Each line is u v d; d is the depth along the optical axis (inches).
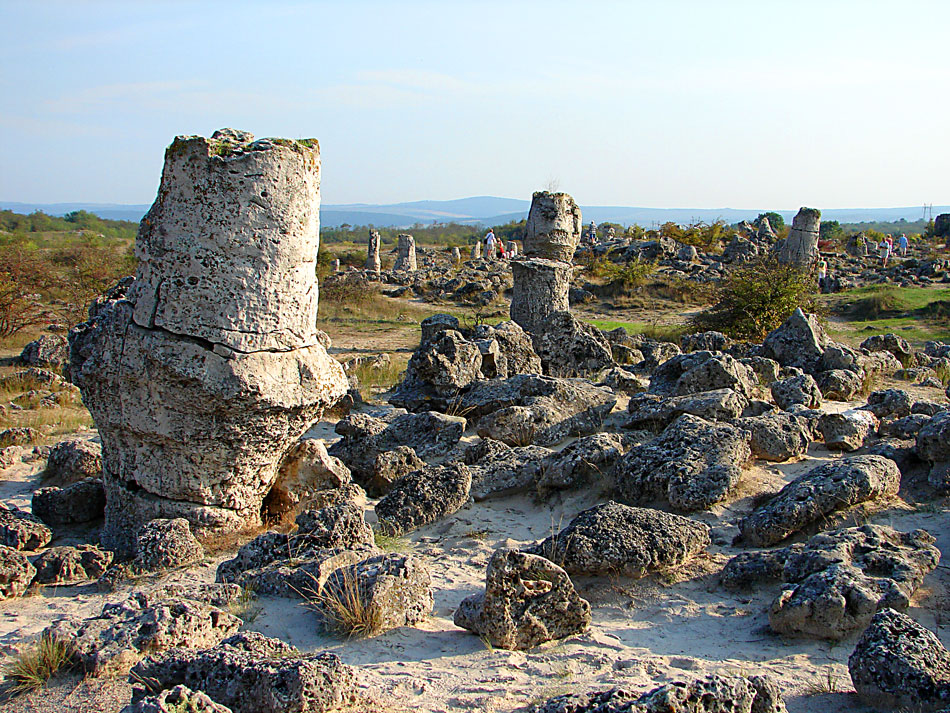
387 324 1050.7
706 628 203.0
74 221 4242.1
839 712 155.1
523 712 156.7
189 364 263.6
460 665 180.9
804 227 1223.5
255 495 298.5
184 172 260.8
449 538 284.7
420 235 4672.7
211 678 157.2
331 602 205.3
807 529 254.7
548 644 195.5
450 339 469.4
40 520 312.0
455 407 435.8
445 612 219.1
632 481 294.7
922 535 225.9
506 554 195.9
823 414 356.2
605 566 226.1
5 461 410.9
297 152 270.1
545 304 608.7
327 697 152.0
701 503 276.8
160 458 282.8
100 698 169.0
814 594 192.9
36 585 253.3
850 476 260.5
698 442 298.4
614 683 168.1
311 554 242.2
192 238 262.8
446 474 308.0
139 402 275.4
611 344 704.4
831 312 1056.8
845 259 1818.4
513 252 2224.4
